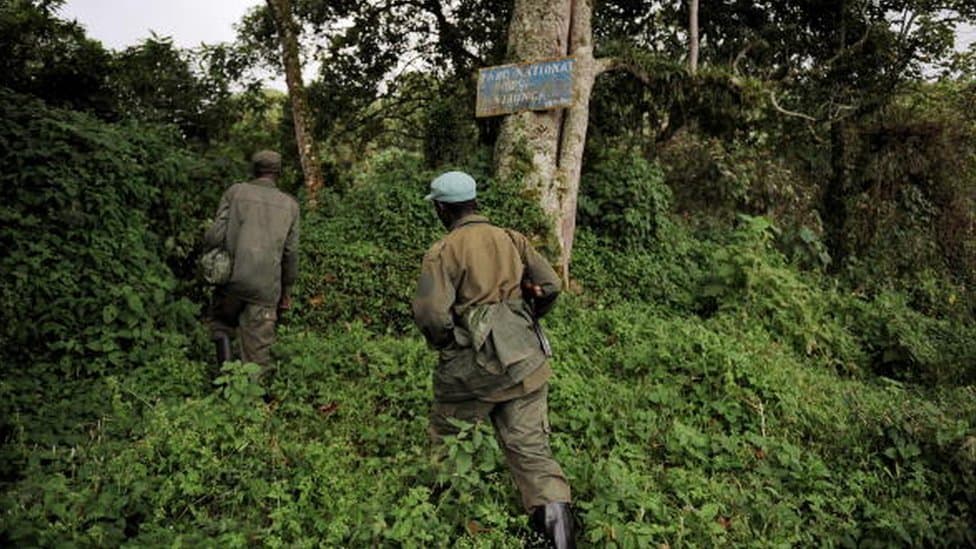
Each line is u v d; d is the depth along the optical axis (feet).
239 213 16.38
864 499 13.89
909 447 15.31
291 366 16.89
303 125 35.99
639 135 38.17
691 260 32.04
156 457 12.69
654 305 27.07
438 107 47.50
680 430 14.82
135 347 16.57
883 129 40.68
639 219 30.07
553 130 28.73
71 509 10.83
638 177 31.09
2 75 38.99
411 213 25.63
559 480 11.34
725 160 38.17
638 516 11.84
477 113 29.63
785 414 17.10
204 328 19.20
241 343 16.58
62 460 12.45
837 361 24.09
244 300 16.42
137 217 19.22
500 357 11.27
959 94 42.29
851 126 41.34
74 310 16.60
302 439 14.37
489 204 27.32
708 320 24.76
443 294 11.51
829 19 44.24
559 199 28.27
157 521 11.28
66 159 18.40
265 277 16.38
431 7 50.06
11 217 16.78
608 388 17.52
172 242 20.53
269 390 16.14
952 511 14.17
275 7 36.58
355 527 11.14
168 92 48.57
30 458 12.25
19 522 10.03
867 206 39.86
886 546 12.48
